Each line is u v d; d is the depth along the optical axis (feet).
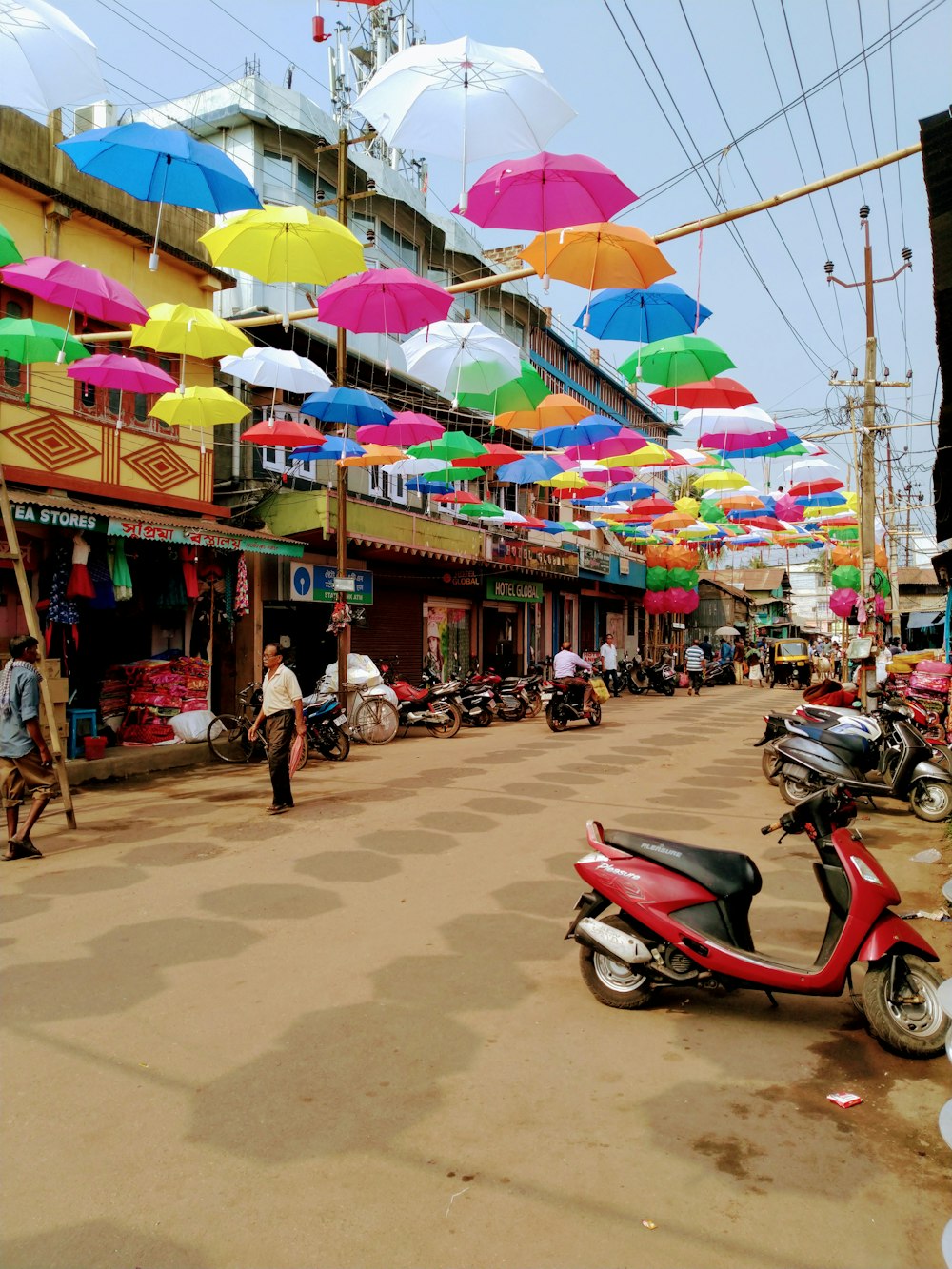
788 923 17.97
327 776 36.27
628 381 29.09
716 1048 12.79
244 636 49.90
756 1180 9.59
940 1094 11.49
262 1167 9.76
